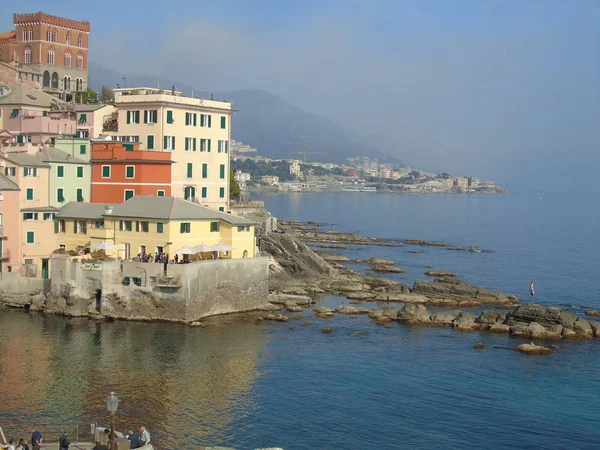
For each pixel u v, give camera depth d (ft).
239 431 234.38
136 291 352.49
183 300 349.82
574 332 363.76
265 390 271.08
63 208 402.31
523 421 253.24
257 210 606.96
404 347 335.06
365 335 352.08
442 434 239.91
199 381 276.41
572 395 279.69
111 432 185.78
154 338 326.85
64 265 359.46
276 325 360.69
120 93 494.18
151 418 240.53
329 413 252.62
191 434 230.07
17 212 384.68
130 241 375.86
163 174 421.59
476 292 454.81
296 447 224.94
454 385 286.25
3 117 489.67
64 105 502.79
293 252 521.24
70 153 425.28
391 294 448.24
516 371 306.14
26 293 376.27
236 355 309.01
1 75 613.93
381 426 243.81
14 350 304.09
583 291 520.42
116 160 412.57
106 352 305.32
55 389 262.26
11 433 222.89
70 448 191.72
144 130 451.12
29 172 391.45
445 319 381.60
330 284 474.08
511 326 370.73
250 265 385.09
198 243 377.71
